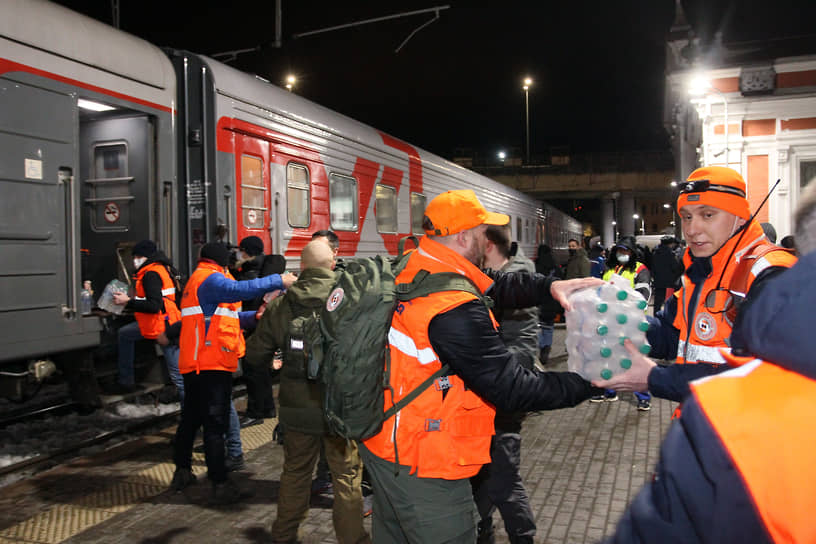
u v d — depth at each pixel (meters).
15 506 4.09
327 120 8.86
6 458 4.97
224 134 6.77
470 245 2.21
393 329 2.12
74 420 6.07
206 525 3.79
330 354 2.06
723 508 0.73
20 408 6.41
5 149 4.91
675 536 0.78
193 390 4.19
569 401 1.95
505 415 3.12
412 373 2.06
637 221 93.69
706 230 2.01
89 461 5.00
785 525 0.70
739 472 0.73
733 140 14.02
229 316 4.07
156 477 4.61
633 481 4.44
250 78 7.45
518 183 42.50
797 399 0.74
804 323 0.72
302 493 3.38
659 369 1.55
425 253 2.20
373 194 10.03
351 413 2.02
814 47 13.84
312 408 3.19
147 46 6.42
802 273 0.75
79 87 5.55
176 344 4.99
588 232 76.88
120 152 6.62
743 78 13.74
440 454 2.03
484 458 2.09
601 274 10.36
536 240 21.55
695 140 16.30
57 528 3.76
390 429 2.07
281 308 3.41
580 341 1.65
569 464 4.80
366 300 2.05
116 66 5.92
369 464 2.14
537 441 5.38
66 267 5.39
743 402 0.77
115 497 4.23
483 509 3.19
